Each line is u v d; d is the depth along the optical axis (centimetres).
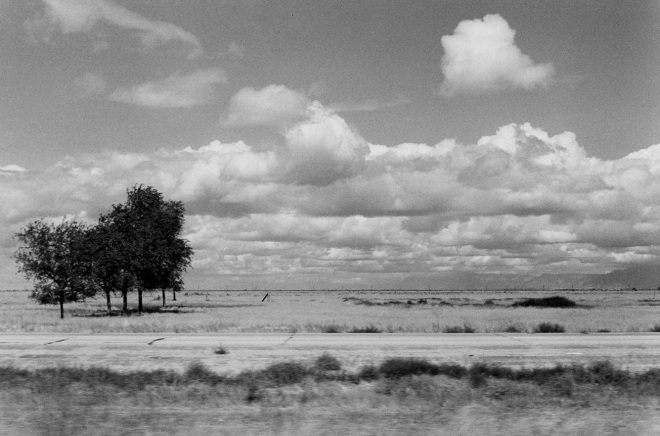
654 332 3562
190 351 2580
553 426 1265
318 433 1211
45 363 2278
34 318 5697
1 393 1641
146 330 3825
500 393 1650
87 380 1814
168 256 7244
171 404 1516
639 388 1688
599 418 1354
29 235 5572
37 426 1279
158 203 7475
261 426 1277
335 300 13912
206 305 9950
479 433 1209
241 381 1812
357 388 1753
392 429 1241
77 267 5703
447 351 2569
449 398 1569
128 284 6519
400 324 4384
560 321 4950
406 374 1909
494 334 3412
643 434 1216
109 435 1202
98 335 3416
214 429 1249
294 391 1697
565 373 1862
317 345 2781
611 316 5984
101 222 6938
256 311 7531
